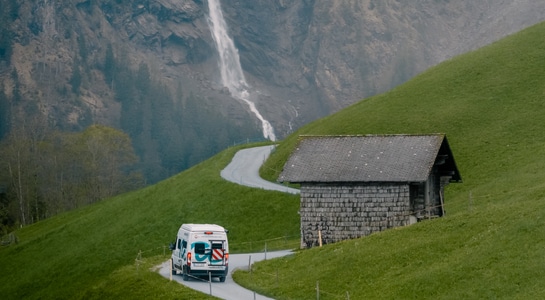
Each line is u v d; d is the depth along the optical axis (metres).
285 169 98.94
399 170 94.56
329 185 97.50
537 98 137.12
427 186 96.88
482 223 77.31
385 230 89.69
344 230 96.75
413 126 140.00
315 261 82.00
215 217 126.00
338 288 73.69
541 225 71.19
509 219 75.44
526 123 129.25
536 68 147.88
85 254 134.00
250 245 112.81
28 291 132.38
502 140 125.75
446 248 74.50
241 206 126.62
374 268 75.38
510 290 63.94
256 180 141.50
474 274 67.56
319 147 100.69
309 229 98.12
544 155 115.50
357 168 96.56
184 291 77.25
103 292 88.00
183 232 84.69
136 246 127.62
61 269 133.62
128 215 144.25
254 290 77.19
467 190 111.62
